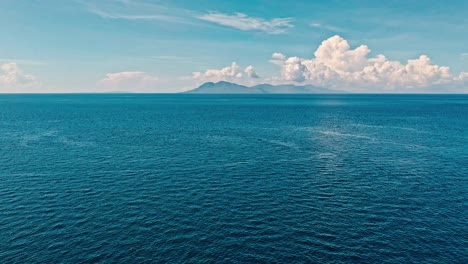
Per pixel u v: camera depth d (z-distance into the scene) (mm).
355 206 39812
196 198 41906
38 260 27562
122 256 28281
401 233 32875
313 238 31766
